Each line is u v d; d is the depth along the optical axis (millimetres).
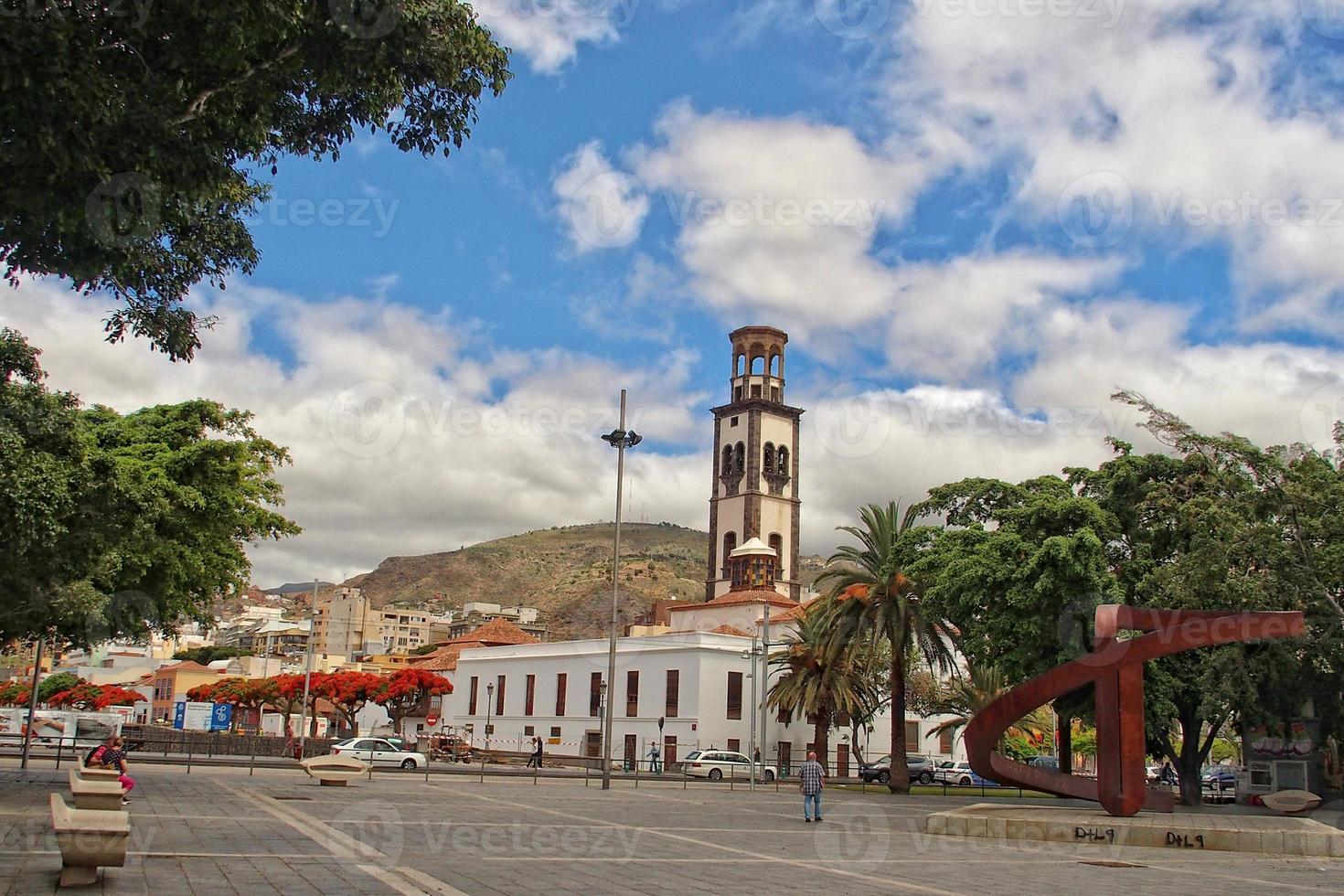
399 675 76500
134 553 27516
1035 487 40844
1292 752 40562
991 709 25156
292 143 12641
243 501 32812
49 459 18266
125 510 21531
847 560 47031
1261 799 38844
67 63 9125
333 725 99500
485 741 83812
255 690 81000
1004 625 35656
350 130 12672
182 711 92750
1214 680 33062
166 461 28797
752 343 107938
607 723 40281
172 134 10562
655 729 70812
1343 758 42938
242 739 59219
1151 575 33344
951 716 80062
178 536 29281
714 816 27297
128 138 10250
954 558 38562
